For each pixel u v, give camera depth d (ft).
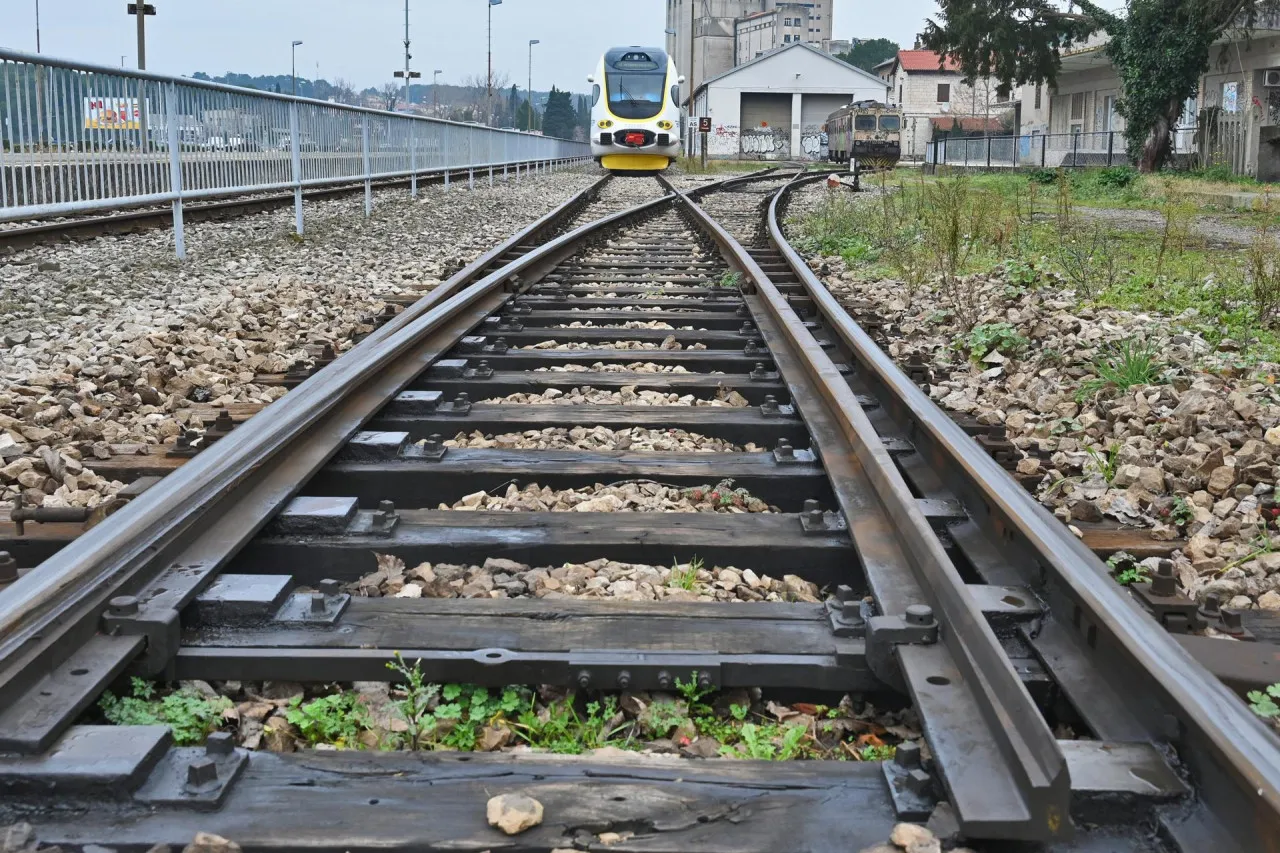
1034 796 6.14
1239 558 11.96
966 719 7.09
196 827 6.47
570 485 13.32
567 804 6.70
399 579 10.59
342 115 48.11
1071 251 34.09
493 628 9.04
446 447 14.06
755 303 26.13
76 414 16.84
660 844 6.41
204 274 31.94
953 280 28.71
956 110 282.97
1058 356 21.54
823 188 90.99
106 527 9.30
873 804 6.81
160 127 33.47
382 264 36.22
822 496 13.26
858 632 8.89
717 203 71.56
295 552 10.87
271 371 20.15
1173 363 20.59
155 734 7.09
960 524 11.63
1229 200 69.41
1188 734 6.94
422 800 6.76
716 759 7.31
